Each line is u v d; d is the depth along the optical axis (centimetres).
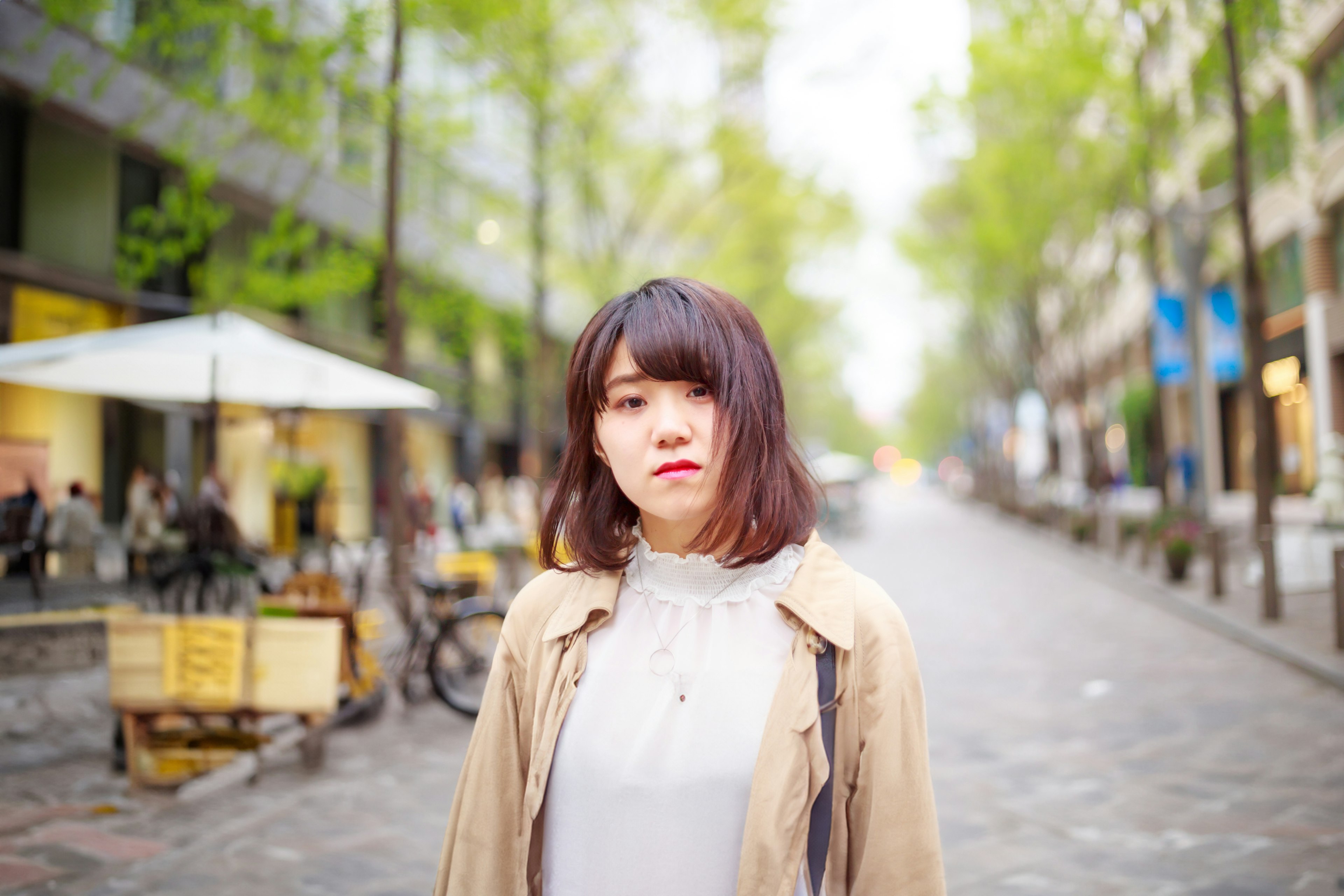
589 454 122
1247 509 2095
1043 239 2000
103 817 445
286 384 852
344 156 1109
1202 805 450
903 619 116
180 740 505
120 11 964
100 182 1423
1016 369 3192
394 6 848
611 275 1437
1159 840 409
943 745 571
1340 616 758
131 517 1230
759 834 103
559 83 1214
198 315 1267
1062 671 783
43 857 393
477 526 2052
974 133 1861
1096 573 1515
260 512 1830
